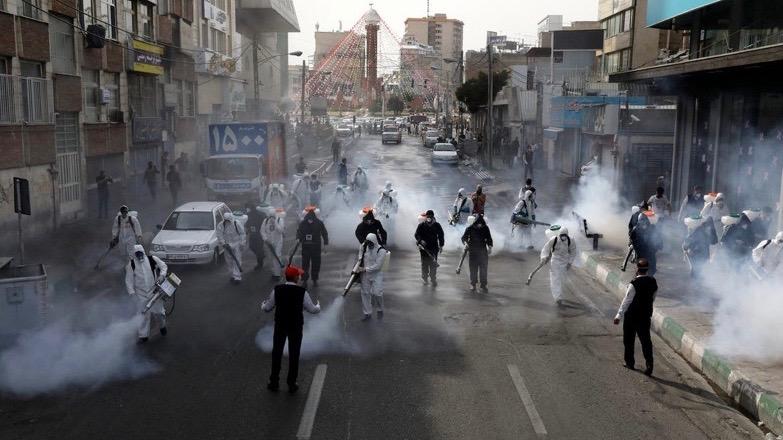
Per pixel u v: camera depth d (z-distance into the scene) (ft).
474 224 48.29
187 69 139.23
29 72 74.95
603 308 44.68
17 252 63.62
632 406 29.07
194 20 145.18
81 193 87.81
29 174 72.54
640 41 154.10
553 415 27.89
